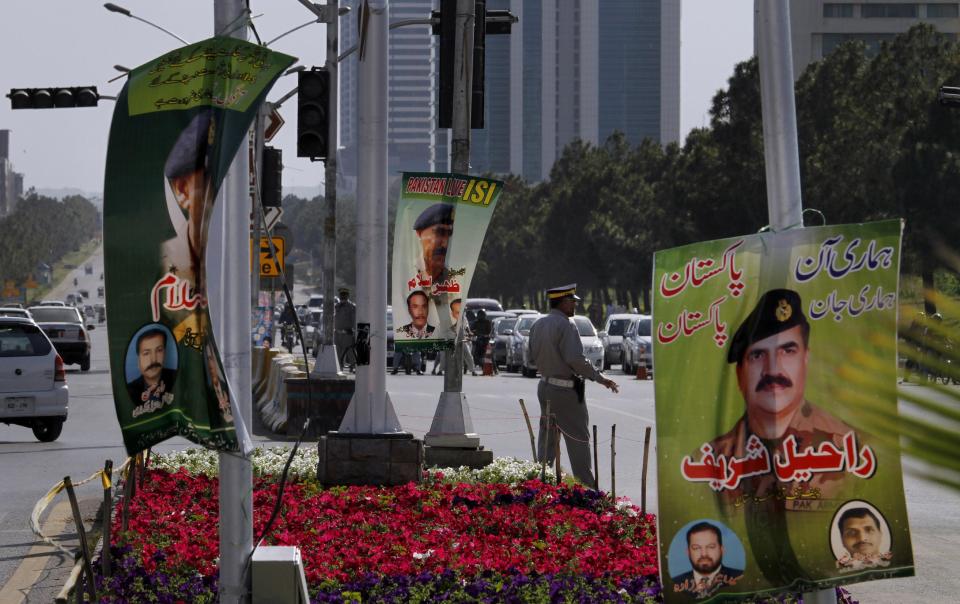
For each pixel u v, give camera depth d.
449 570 15.74
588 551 17.62
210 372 11.51
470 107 29.97
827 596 11.44
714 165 120.62
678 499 10.74
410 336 29.33
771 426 10.66
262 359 57.59
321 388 39.56
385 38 24.56
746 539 10.62
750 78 118.38
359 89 24.83
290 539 18.23
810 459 10.55
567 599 15.02
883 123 103.06
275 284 61.38
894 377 6.61
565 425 26.00
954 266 5.79
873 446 10.43
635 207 168.12
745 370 10.75
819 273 10.71
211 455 29.80
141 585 15.48
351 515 21.12
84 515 24.03
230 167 12.27
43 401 38.69
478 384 71.94
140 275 11.59
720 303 10.89
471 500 22.25
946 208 88.75
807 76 118.25
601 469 32.62
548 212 192.62
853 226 10.66
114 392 11.49
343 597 14.97
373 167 24.78
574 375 25.97
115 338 11.52
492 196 29.25
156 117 11.67
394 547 17.86
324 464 24.98
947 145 91.81
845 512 10.45
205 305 11.57
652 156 179.62
